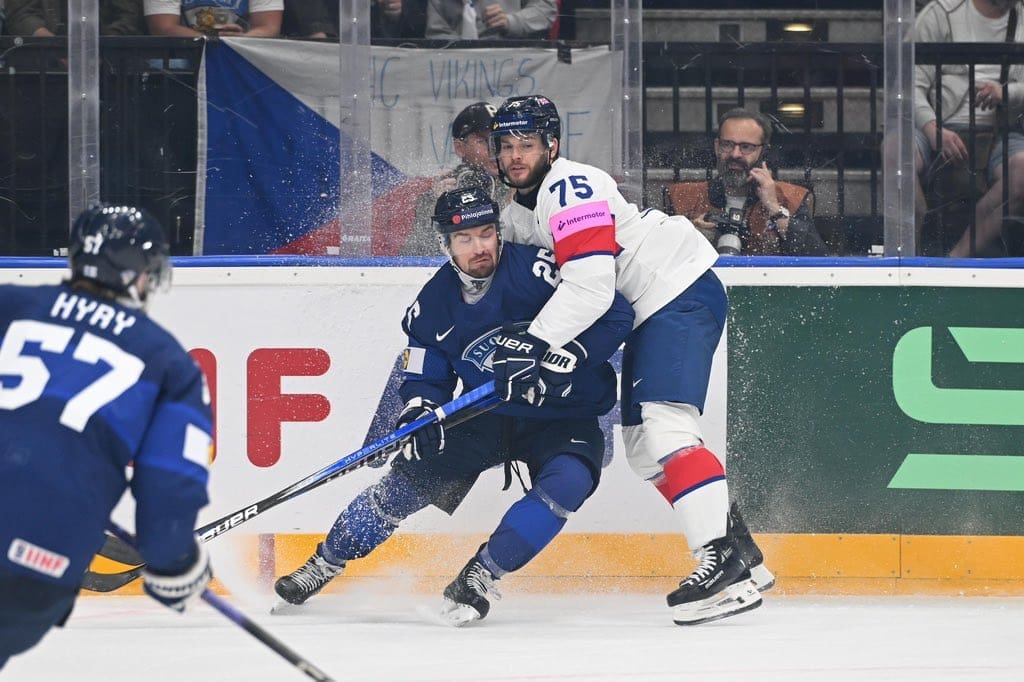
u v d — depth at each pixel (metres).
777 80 17.64
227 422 16.73
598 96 17.50
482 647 12.48
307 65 17.42
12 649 7.39
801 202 17.70
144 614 14.95
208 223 17.50
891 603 16.08
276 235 17.53
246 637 13.05
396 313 16.81
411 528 16.70
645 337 14.65
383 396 16.83
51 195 17.38
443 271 14.70
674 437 14.33
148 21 17.45
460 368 14.77
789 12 17.75
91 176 17.34
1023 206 17.77
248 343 16.73
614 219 14.64
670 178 17.69
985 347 16.89
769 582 15.74
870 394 16.86
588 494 14.73
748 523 16.78
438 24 17.33
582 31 17.47
